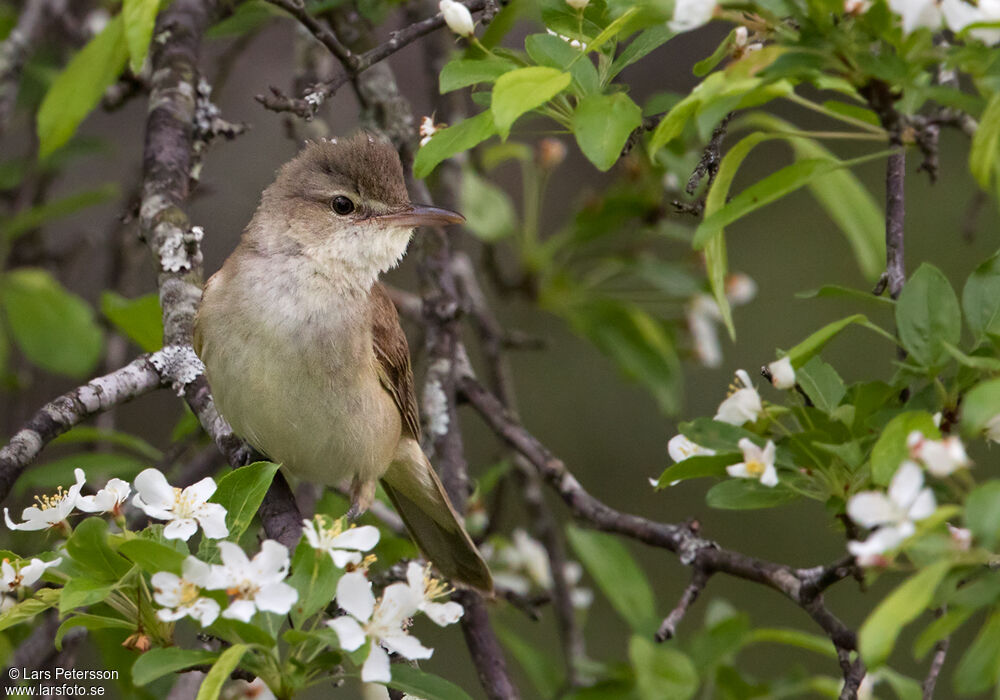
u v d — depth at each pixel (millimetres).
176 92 10781
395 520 11438
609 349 13750
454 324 11672
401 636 6199
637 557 16359
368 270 9781
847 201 11391
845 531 7270
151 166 10352
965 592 5793
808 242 16859
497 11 8469
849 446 6578
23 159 14016
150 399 16234
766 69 6324
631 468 16625
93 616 6660
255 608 5914
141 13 8258
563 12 7809
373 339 9688
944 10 6277
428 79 12977
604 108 6852
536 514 12891
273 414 9211
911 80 6359
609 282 14219
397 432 9953
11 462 8062
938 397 6703
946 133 16609
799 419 7125
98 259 16922
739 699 10578
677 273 13695
